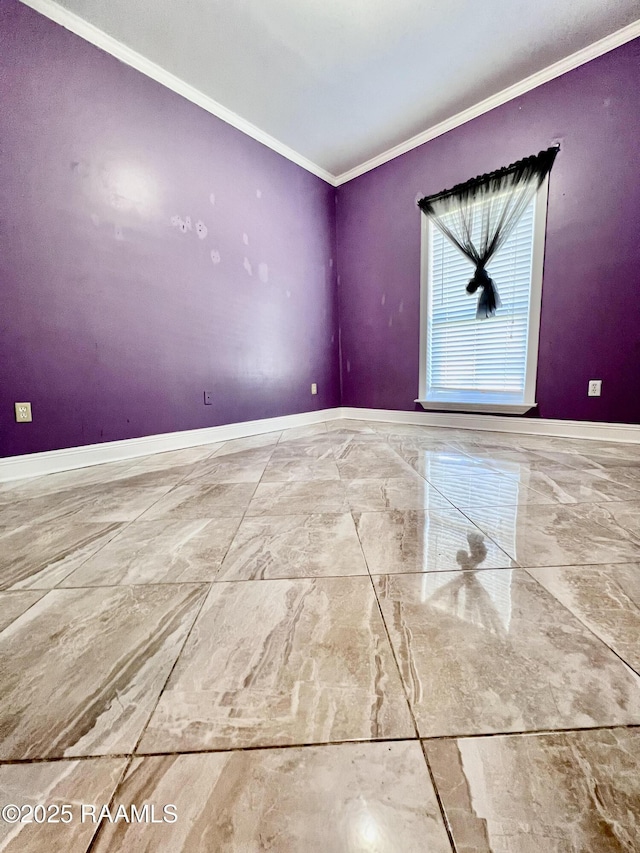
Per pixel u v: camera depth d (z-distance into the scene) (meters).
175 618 0.73
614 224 2.17
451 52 2.12
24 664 0.62
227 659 0.62
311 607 0.75
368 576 0.86
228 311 2.74
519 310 2.60
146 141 2.19
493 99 2.49
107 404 2.13
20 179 1.75
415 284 3.15
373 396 3.59
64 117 1.87
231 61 2.15
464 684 0.55
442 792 0.41
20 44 1.71
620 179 2.12
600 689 0.54
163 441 2.40
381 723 0.49
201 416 2.62
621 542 0.99
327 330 3.63
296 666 0.60
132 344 2.22
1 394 1.77
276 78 2.29
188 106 2.38
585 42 2.08
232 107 2.56
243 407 2.91
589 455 1.96
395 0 1.80
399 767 0.44
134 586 0.84
